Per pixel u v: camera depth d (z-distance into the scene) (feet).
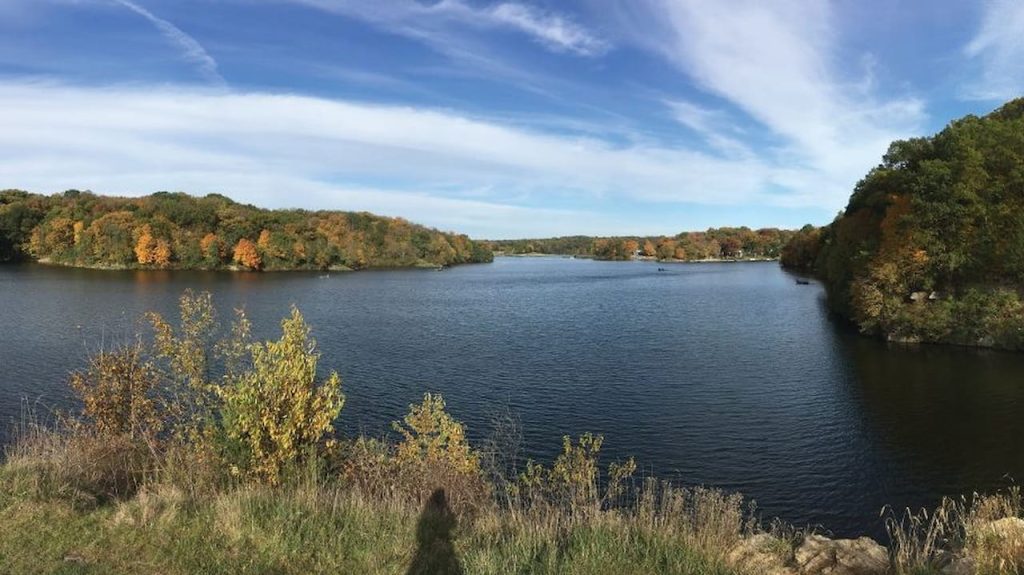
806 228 561.43
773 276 443.73
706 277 439.22
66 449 34.24
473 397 104.78
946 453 79.61
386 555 24.21
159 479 31.94
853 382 116.26
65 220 426.10
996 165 169.89
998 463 76.07
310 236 489.67
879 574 24.48
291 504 27.86
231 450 31.89
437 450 39.40
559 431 87.56
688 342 158.81
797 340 162.40
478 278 428.97
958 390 109.60
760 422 92.22
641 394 107.34
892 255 173.58
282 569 22.61
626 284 372.38
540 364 130.72
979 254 164.25
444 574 22.99
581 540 25.34
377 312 218.59
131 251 410.93
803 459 77.97
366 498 31.40
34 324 158.92
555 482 41.65
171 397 44.91
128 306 197.06
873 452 80.12
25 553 22.30
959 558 23.97
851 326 187.01
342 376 118.11
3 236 419.33
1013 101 236.02
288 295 271.28
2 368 111.75
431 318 204.33
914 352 146.10
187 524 25.58
